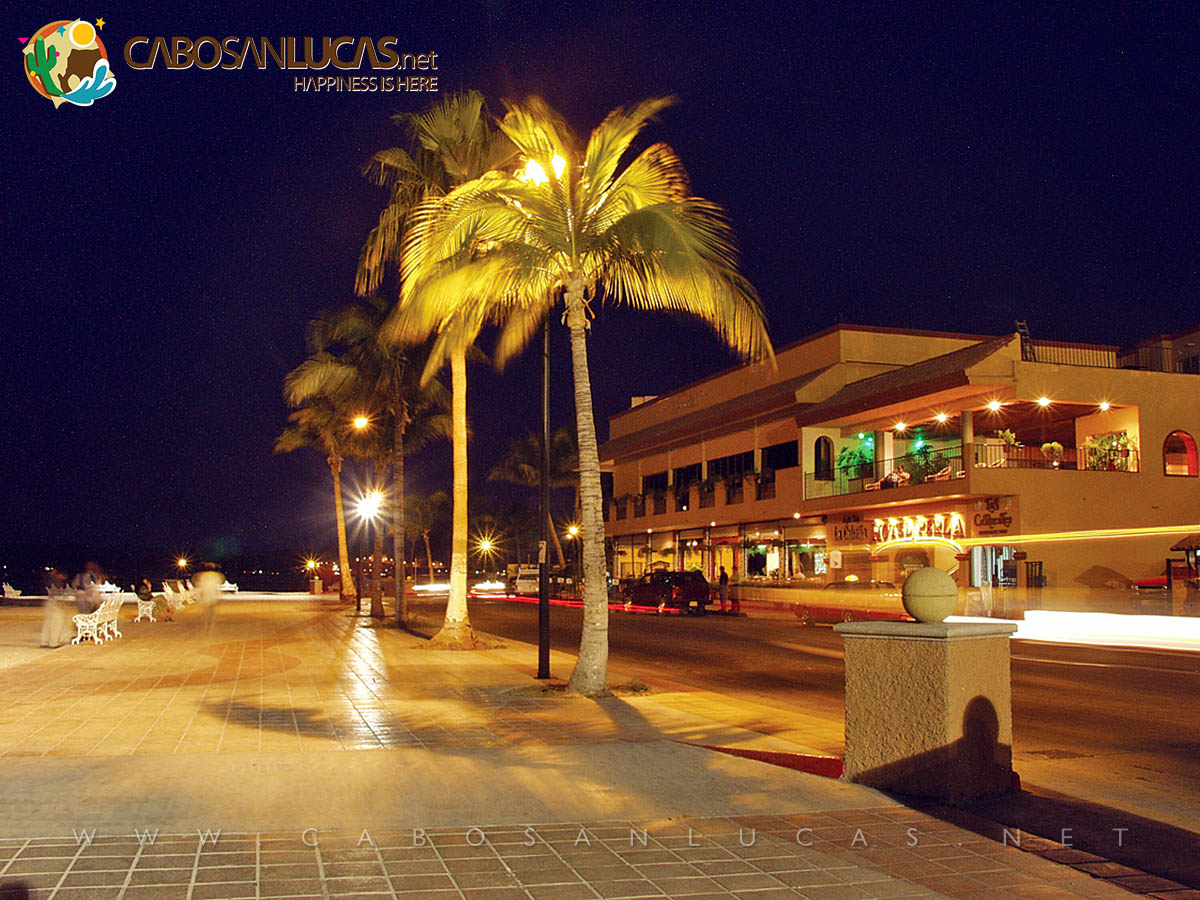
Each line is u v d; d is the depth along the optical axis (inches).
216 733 378.9
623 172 543.8
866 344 1711.4
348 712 439.5
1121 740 424.2
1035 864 231.5
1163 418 1407.5
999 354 1337.4
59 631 796.0
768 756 354.6
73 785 280.5
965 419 1441.9
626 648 902.4
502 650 790.5
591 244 523.8
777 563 1835.6
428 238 539.8
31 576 3673.7
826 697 565.9
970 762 284.7
